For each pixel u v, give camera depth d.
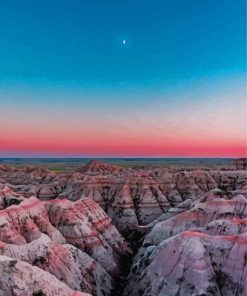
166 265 67.44
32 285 50.25
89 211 107.00
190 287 61.47
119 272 90.12
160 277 66.25
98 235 98.94
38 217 93.06
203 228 83.00
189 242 67.56
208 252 66.12
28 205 94.56
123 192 145.88
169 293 62.44
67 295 51.88
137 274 77.75
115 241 104.50
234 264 63.31
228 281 61.91
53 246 72.56
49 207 101.00
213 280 62.09
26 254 67.94
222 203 98.00
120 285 81.19
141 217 138.75
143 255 84.69
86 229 95.19
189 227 94.75
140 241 114.31
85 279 72.00
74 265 72.62
